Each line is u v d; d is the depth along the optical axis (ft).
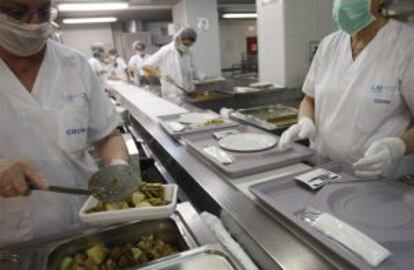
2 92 2.88
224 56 29.68
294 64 11.83
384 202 2.67
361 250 2.03
